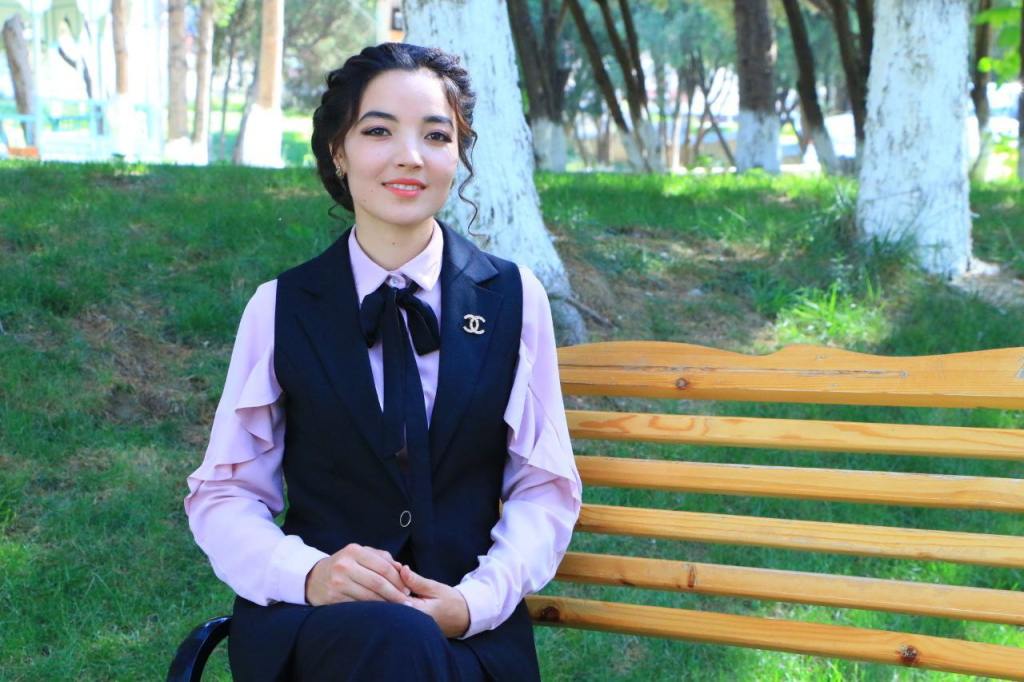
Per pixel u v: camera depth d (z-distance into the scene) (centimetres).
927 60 646
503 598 198
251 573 199
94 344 482
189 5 3606
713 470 217
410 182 208
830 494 211
